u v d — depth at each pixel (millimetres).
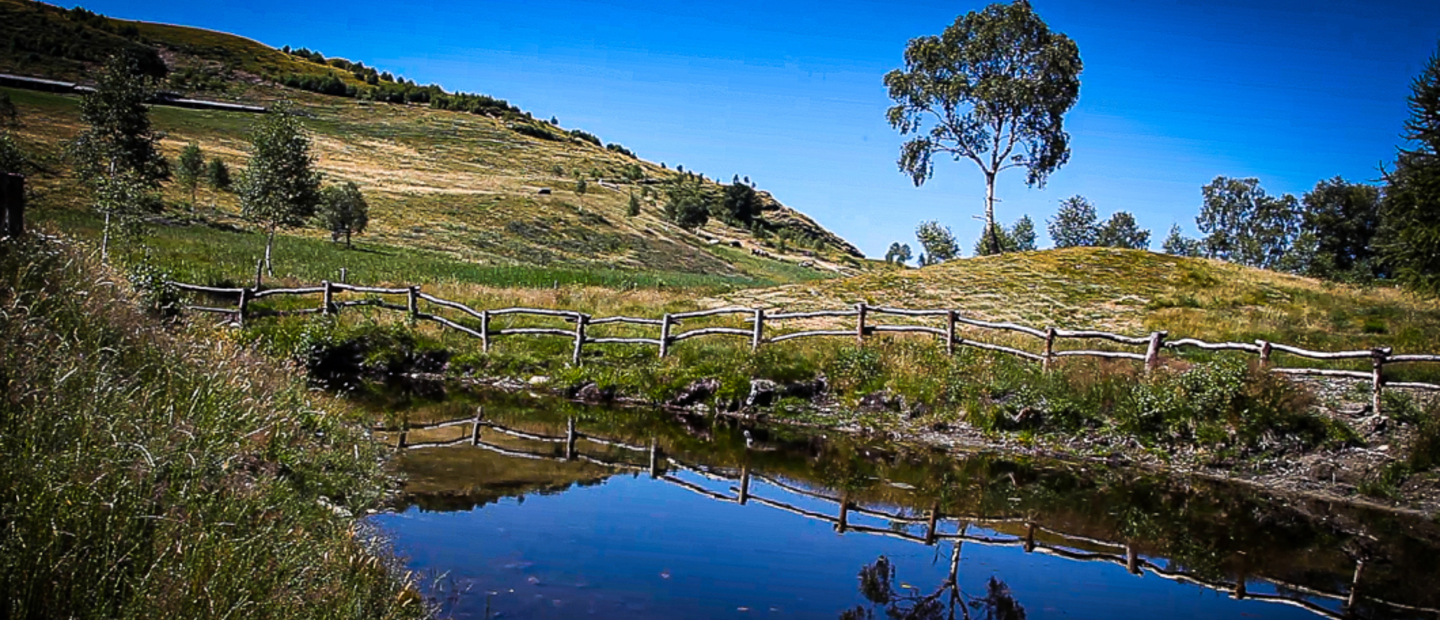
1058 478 10648
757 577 6273
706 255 99500
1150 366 13383
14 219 6883
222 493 4988
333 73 192000
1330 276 52812
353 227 59375
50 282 6602
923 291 27109
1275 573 7477
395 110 165125
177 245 36062
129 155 32344
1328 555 8055
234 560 4168
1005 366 14414
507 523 7000
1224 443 11703
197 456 5125
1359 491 10445
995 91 43062
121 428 4879
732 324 19000
